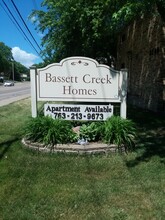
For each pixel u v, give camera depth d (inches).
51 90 254.4
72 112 257.1
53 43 678.5
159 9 274.7
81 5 436.1
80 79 252.1
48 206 141.6
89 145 222.5
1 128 331.9
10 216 132.6
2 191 158.6
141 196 151.6
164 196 151.0
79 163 200.7
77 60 249.8
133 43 585.6
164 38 418.3
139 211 136.7
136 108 511.2
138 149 233.1
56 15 624.4
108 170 189.2
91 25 465.4
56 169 190.7
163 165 196.1
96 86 252.5
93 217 132.0
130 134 238.4
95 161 204.5
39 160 207.2
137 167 193.0
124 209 138.8
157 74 447.2
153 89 465.7
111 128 231.3
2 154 222.8
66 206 141.8
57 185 166.2
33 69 252.5
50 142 224.5
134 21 569.0
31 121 245.9
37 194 154.5
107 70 251.1
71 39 631.8
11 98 922.7
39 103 621.3
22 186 164.9
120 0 310.7
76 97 254.4
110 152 221.0
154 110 458.9
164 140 263.3
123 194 154.0
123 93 253.4
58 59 730.8
